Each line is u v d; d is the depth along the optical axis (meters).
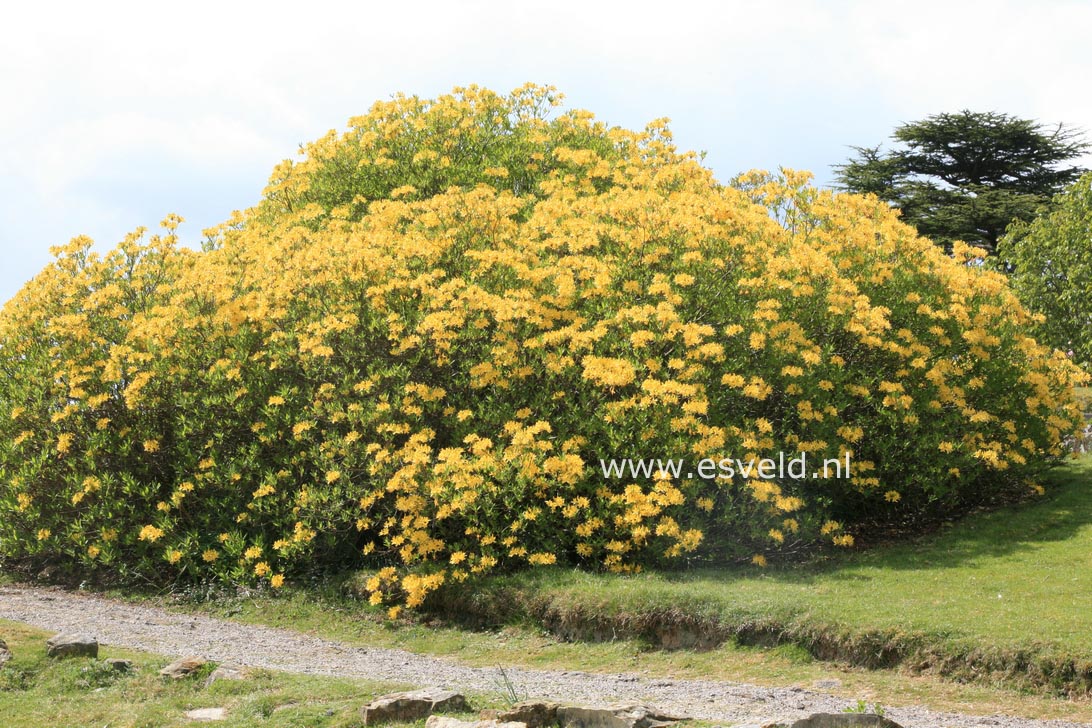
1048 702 8.45
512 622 11.94
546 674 9.94
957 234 32.88
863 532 15.10
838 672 9.53
